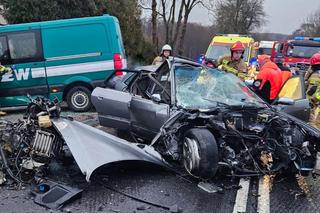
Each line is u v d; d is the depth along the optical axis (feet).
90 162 15.11
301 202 15.28
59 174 17.16
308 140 17.62
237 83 20.45
